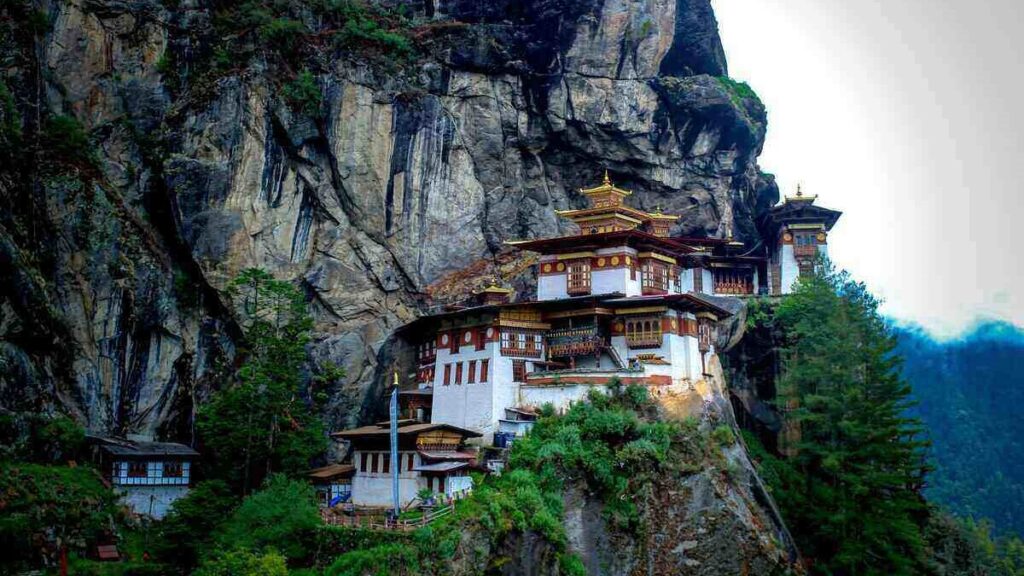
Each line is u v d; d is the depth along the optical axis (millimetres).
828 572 70938
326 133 79625
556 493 62031
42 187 71438
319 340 77562
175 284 75562
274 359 70938
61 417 67438
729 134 93688
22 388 65125
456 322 76875
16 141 69750
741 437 75125
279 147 78250
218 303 75438
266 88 78312
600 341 74250
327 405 76688
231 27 81688
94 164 75438
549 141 89625
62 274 71188
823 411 76062
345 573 53969
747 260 94375
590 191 84812
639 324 75062
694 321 76938
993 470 134500
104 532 61125
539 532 59125
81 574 57219
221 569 54188
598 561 61531
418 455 65312
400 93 82188
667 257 84000
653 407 68688
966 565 82062
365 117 80750
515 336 74750
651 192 93500
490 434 71562
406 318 80812
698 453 66625
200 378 74625
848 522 70938
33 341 67250
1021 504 128125
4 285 65188
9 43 73188
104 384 71500
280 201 77875
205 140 76312
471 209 84500
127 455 66375
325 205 79375
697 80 91750
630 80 89125
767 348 85688
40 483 60562
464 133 85625
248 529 59156
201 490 63844
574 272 79812
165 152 77062
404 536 56406
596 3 87188
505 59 86750
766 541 65500
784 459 80875
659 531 63438
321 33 82875
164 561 60594
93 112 77188
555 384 71750
